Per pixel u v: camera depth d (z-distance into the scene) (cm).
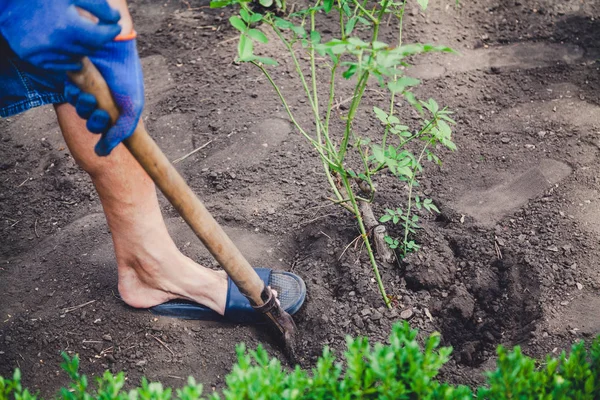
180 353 167
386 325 170
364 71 153
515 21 230
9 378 164
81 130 154
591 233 179
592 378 132
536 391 132
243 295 166
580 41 223
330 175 179
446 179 193
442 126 167
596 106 206
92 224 191
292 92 215
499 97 211
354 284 176
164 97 218
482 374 160
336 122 206
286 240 185
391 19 229
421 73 217
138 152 143
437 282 176
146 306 172
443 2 234
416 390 132
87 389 162
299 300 172
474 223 184
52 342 169
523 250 178
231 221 188
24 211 196
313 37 159
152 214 166
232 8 241
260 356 133
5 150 210
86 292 176
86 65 137
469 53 223
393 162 164
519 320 170
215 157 202
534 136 200
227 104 213
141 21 240
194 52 229
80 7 136
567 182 189
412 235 182
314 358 168
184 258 171
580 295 170
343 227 184
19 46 135
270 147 202
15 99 152
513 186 190
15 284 179
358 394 131
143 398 130
